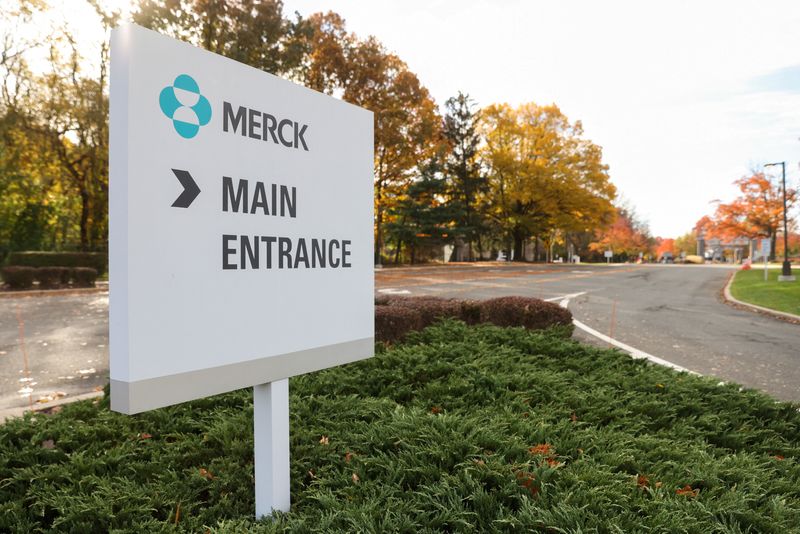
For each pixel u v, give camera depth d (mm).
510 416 3527
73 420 3822
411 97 35125
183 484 2857
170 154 2035
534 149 49312
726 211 45812
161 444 3420
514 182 49406
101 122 24938
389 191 39781
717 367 7086
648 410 3977
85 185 28375
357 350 3096
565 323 7586
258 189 2426
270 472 2527
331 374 4750
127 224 1879
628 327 10633
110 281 1917
